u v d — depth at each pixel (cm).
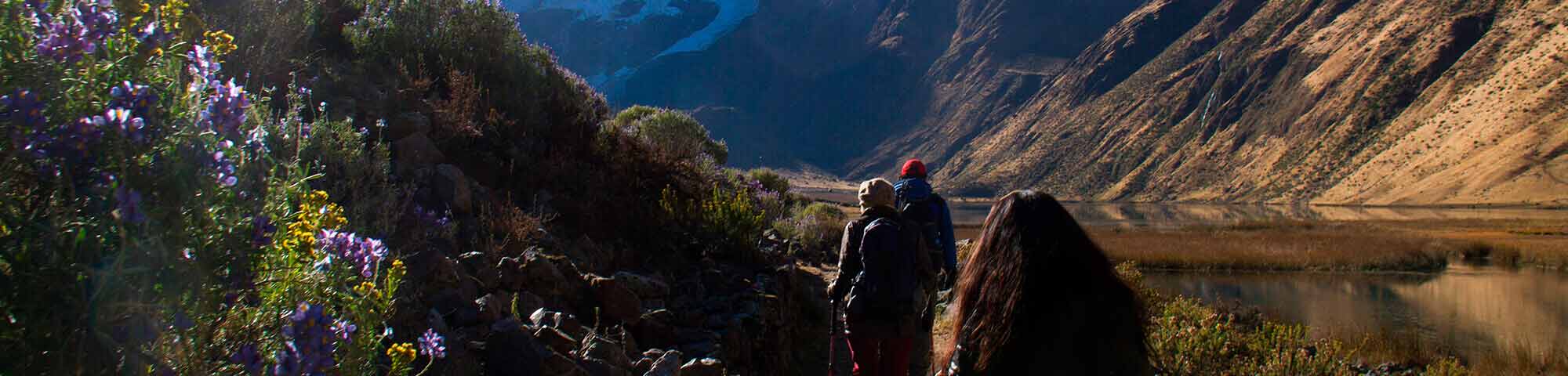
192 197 153
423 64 801
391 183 547
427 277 420
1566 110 13138
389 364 313
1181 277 2947
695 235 848
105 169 146
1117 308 222
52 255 137
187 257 151
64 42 152
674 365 454
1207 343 797
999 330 219
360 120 636
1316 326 1688
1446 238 4503
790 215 1936
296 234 190
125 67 163
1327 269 3209
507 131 779
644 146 977
